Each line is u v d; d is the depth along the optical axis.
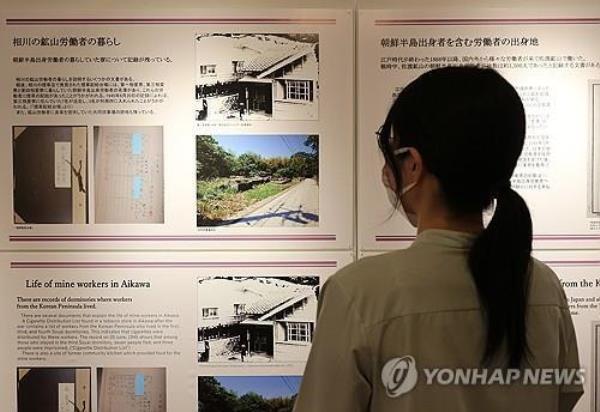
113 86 2.10
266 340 2.12
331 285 1.01
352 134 2.11
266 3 2.10
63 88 2.10
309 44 2.10
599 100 2.13
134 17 2.10
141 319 2.12
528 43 2.12
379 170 2.11
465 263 0.97
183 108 2.11
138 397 2.13
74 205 2.11
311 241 2.12
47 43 2.10
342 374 0.96
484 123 0.93
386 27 2.10
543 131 2.12
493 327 0.93
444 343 0.95
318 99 2.11
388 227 2.11
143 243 2.12
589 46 2.12
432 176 0.99
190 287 2.12
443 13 2.11
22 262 2.12
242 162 2.11
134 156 2.11
